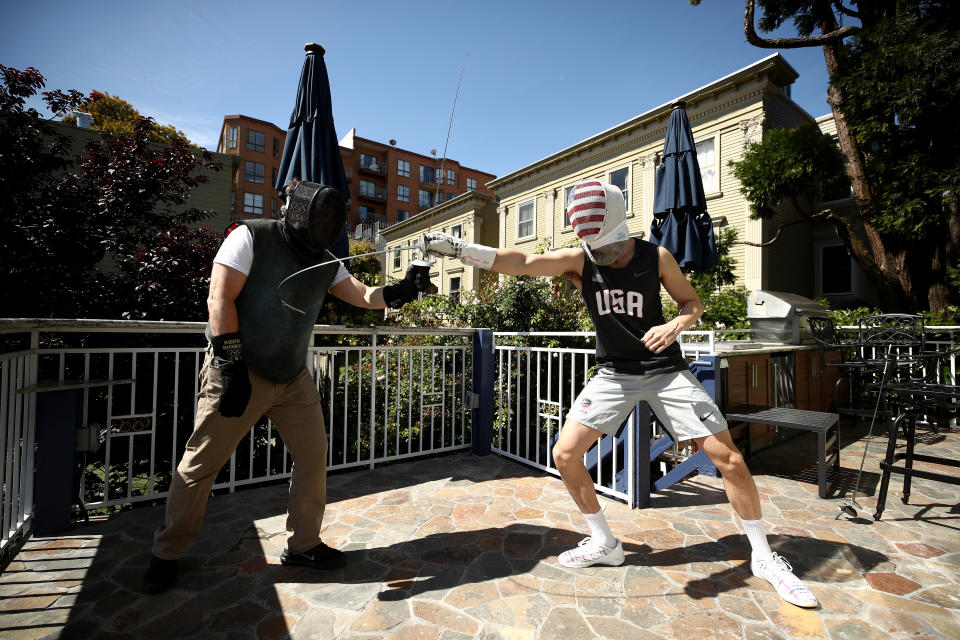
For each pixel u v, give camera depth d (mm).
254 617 1747
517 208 17969
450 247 2039
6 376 2209
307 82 4254
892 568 2115
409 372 3842
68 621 1715
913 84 6859
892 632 1640
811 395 5074
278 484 3361
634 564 2146
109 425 2727
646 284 2004
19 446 2344
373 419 3637
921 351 4625
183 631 1659
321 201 1814
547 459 3531
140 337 3895
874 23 8547
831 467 3672
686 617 1737
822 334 5328
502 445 4457
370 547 2330
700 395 1939
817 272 12719
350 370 4660
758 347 4246
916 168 7312
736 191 11438
